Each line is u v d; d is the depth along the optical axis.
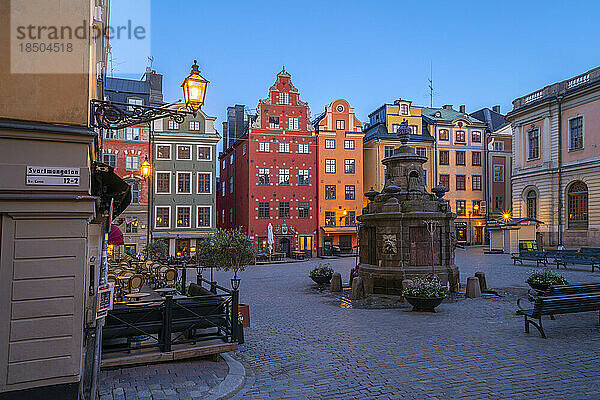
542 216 40.03
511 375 6.89
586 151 36.34
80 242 5.83
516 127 43.91
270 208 41.47
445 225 17.02
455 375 6.97
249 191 41.00
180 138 37.56
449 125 50.78
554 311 9.27
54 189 5.68
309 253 42.09
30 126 5.52
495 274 22.38
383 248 16.73
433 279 13.91
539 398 5.96
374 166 47.38
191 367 7.42
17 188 5.51
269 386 6.69
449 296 15.41
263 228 41.06
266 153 41.69
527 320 9.69
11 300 5.46
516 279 20.14
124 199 9.65
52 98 5.74
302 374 7.23
